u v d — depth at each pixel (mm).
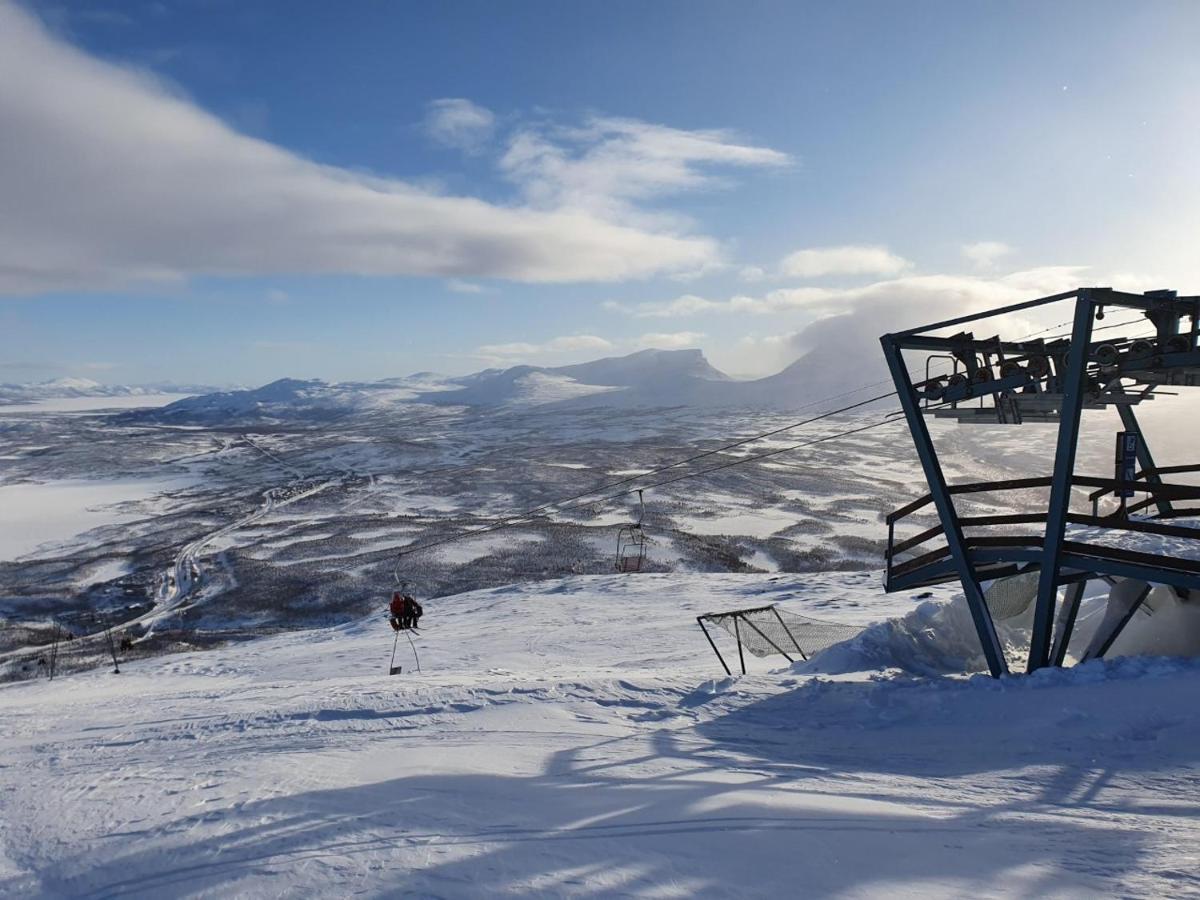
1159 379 11461
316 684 16422
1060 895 4582
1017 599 15633
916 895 4605
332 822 6172
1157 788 6883
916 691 10797
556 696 11961
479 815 6309
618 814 6344
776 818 6234
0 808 7566
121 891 5148
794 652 19234
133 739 11547
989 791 7090
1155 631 13367
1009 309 11742
